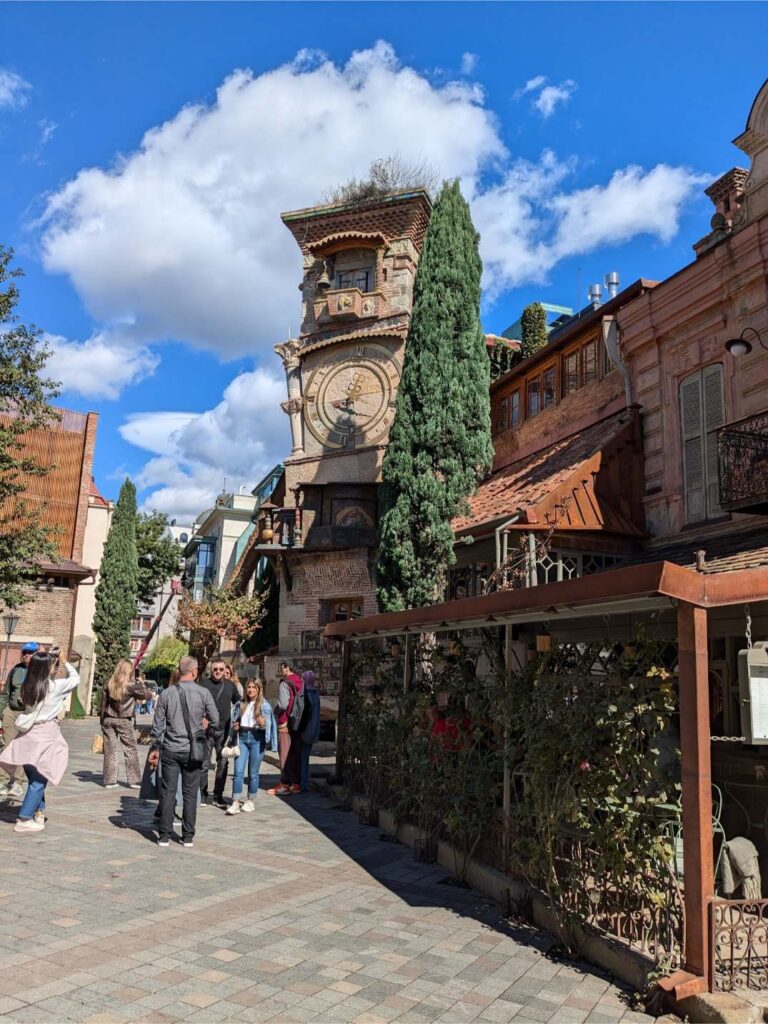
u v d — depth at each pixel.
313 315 22.48
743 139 12.66
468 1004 4.63
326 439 21.64
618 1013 4.58
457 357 15.16
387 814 9.71
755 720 5.03
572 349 16.86
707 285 12.57
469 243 15.73
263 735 11.03
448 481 14.62
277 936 5.66
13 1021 4.13
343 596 20.58
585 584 5.61
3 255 17.66
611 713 5.38
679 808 5.09
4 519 19.38
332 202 22.59
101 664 33.09
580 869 5.63
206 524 59.75
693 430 12.94
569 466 13.96
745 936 5.28
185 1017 4.29
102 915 5.95
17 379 17.91
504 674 7.08
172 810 8.50
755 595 5.14
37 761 8.67
